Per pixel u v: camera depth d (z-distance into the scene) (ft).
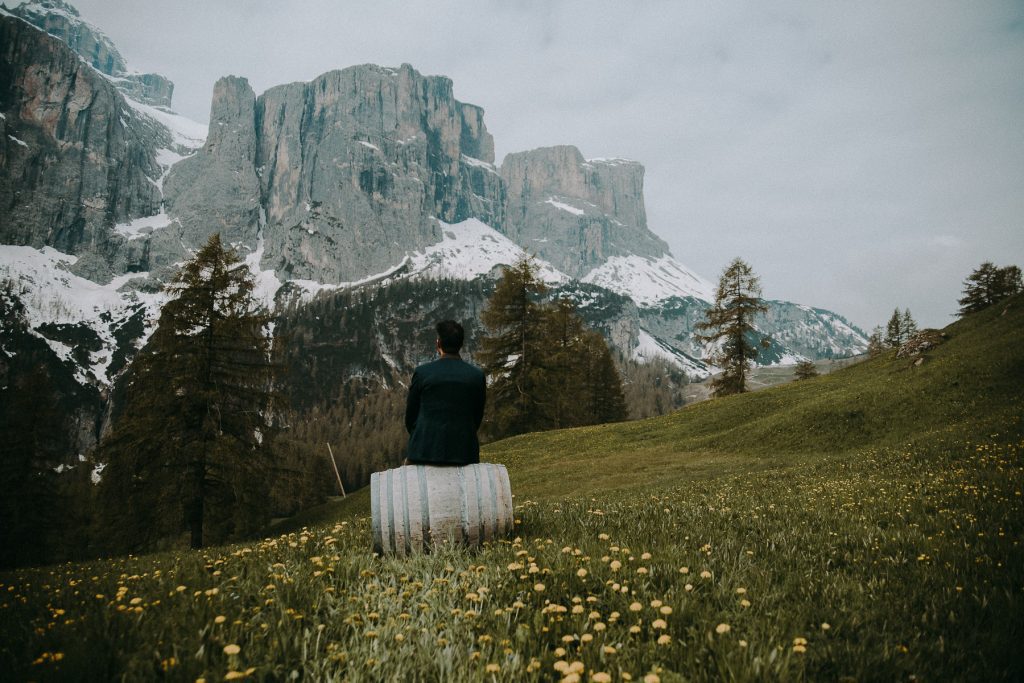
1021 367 79.15
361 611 11.28
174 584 14.40
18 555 114.42
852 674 8.23
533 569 12.73
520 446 121.60
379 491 17.33
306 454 244.63
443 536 16.87
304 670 8.58
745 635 9.18
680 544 16.76
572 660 9.11
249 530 88.22
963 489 27.63
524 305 151.43
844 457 61.21
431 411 18.04
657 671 8.24
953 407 76.33
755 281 181.68
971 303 209.15
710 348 187.52
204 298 86.02
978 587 11.75
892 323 307.78
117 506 81.41
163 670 8.73
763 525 21.04
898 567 14.08
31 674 8.65
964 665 8.58
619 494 54.39
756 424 97.09
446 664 8.70
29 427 118.01
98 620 11.17
